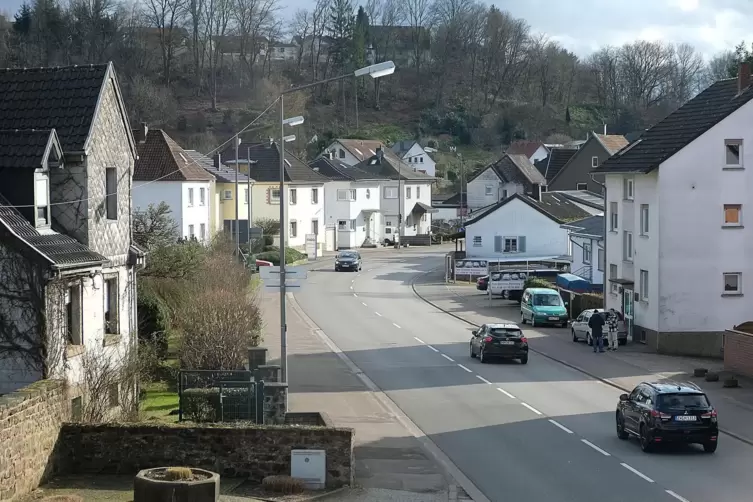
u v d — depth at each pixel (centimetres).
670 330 4453
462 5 18500
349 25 16825
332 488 1986
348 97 16675
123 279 2694
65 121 2433
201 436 1980
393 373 3734
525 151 15050
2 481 1662
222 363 3014
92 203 2450
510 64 18212
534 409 3030
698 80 17975
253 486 1947
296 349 4341
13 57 12256
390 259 9606
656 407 2408
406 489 2025
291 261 8662
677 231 4447
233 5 14750
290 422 2458
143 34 13850
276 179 9450
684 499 1948
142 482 1723
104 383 2373
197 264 3697
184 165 7450
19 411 1747
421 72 17950
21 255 2158
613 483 2094
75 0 13275
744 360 3684
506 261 7631
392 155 12356
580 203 9044
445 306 6238
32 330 2164
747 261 4462
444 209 13012
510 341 4016
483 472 2198
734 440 2622
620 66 18062
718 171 4441
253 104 13875
